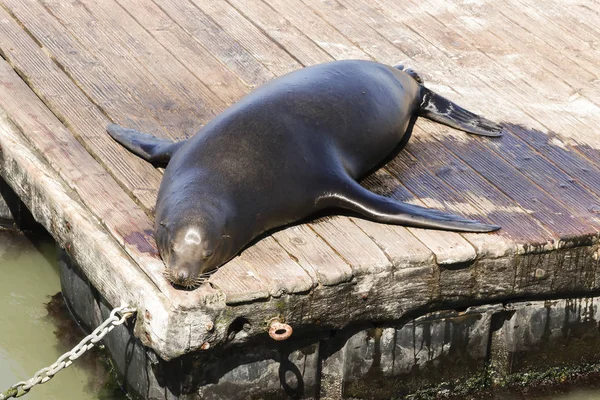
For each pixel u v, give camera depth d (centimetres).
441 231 999
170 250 883
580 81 1396
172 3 1506
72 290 1160
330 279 911
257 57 1371
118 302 934
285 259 930
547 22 1577
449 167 1144
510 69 1413
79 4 1466
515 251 986
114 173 1068
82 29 1395
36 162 1098
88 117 1180
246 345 930
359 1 1584
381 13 1551
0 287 1237
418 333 1026
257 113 1015
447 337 1043
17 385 870
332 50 1414
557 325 1084
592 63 1455
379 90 1141
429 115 1245
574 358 1118
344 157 1056
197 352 888
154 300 867
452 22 1547
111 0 1493
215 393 961
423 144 1193
